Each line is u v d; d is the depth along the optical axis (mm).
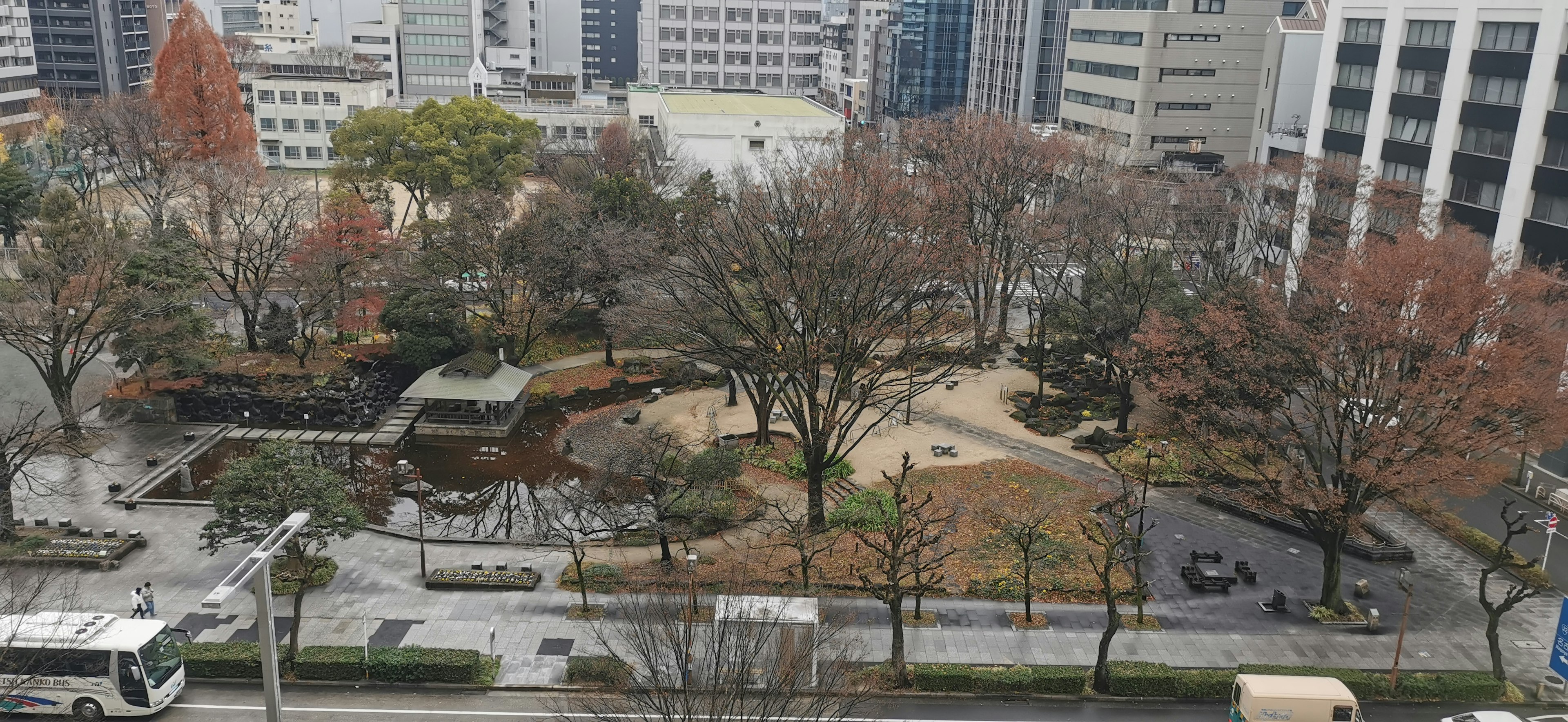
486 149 109000
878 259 56625
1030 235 73062
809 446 52844
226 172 79438
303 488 43281
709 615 40969
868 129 111500
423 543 49156
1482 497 57531
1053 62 158875
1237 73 125625
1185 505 56625
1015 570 47938
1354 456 43812
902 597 43344
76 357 60469
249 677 39844
